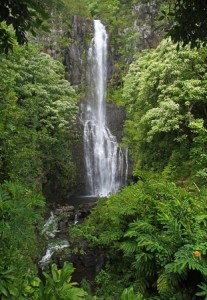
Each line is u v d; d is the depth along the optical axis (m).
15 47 12.11
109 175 21.27
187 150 12.70
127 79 18.72
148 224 5.62
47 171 15.91
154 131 12.08
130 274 6.14
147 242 5.05
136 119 17.02
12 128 8.20
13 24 3.03
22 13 2.99
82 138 20.95
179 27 3.39
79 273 8.99
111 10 28.61
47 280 3.07
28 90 14.17
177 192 6.57
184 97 12.06
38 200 3.44
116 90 25.17
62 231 11.55
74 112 17.34
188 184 10.84
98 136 21.70
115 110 23.52
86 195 20.16
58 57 23.22
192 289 4.98
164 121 12.17
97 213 8.76
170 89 12.07
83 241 9.54
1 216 2.91
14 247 3.10
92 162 20.94
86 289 6.87
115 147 21.73
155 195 6.63
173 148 13.73
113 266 6.98
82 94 23.81
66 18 24.28
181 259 4.56
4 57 11.57
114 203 7.44
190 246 4.82
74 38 24.72
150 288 5.62
